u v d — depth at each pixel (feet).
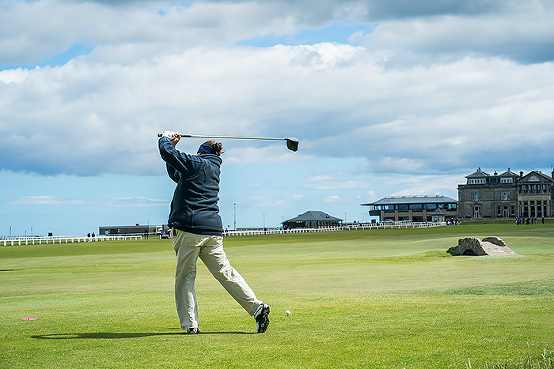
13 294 46.09
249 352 18.58
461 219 549.95
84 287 52.34
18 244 253.24
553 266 64.90
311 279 54.34
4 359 18.30
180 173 23.24
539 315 24.26
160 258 114.73
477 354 17.38
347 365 16.63
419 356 17.37
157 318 27.63
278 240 215.72
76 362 17.75
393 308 27.89
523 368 15.69
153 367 16.94
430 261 81.87
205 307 31.45
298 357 17.72
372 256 100.78
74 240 290.35
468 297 33.45
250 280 54.39
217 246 23.44
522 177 547.90
